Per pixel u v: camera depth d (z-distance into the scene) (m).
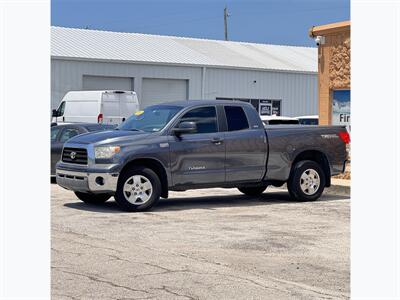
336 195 15.27
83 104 27.59
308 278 7.45
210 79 39.44
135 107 27.78
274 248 9.06
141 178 12.24
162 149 12.39
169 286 7.03
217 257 8.48
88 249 8.80
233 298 6.63
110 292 6.78
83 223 10.90
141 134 12.42
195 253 8.70
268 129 13.55
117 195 12.12
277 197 14.66
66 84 34.81
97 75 35.69
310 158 14.23
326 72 18.98
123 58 36.38
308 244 9.34
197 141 12.73
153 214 11.98
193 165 12.70
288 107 42.28
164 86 38.16
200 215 11.94
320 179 14.06
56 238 9.55
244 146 13.19
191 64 38.38
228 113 13.19
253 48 45.69
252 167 13.30
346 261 8.30
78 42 37.22
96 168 12.05
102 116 26.98
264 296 6.71
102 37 39.19
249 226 10.80
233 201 13.96
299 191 13.84
